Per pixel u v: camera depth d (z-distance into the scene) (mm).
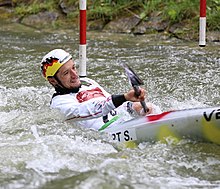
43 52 17578
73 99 9188
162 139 8570
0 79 14031
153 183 7176
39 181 7238
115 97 8594
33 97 12094
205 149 8312
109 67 15125
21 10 24453
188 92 12344
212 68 14672
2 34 21156
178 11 19766
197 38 18516
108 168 7688
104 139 8914
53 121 9500
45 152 8328
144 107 8852
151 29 19859
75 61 16203
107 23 21172
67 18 22578
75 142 8789
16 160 8016
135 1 21562
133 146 8680
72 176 7387
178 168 7789
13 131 9516
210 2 19828
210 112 8164
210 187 7098
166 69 14688
